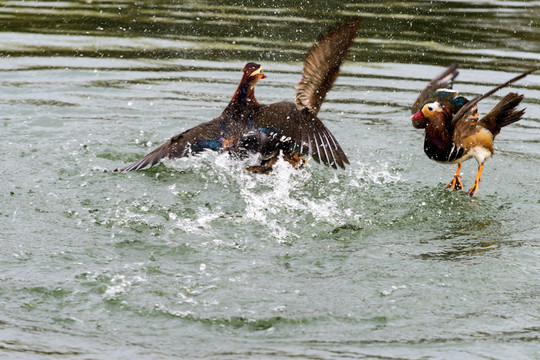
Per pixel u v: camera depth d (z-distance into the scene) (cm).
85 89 1686
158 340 742
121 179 1209
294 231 1037
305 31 2119
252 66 1192
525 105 1652
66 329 757
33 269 876
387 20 2283
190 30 2148
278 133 1169
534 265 935
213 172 1240
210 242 981
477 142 1188
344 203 1151
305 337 753
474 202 1183
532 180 1287
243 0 2544
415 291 857
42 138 1381
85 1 2520
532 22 2306
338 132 1488
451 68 1317
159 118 1525
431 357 714
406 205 1155
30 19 2252
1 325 754
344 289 856
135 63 1875
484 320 796
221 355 712
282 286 861
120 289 838
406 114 1603
